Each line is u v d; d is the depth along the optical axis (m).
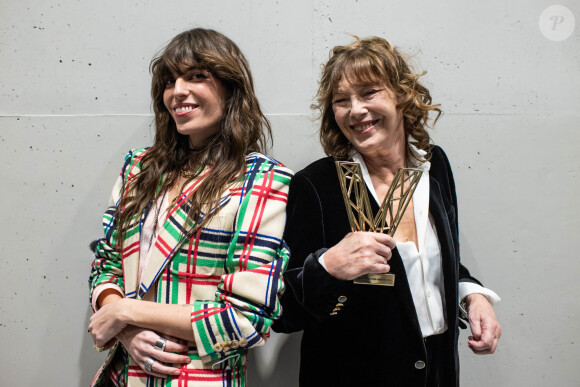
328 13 1.60
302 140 1.62
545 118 1.62
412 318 1.11
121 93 1.64
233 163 1.22
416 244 1.21
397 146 1.26
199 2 1.61
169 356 1.08
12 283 1.66
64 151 1.65
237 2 1.61
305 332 1.28
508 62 1.61
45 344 1.66
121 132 1.64
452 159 1.62
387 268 1.03
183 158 1.32
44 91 1.64
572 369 1.65
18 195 1.66
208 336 1.06
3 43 1.64
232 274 1.10
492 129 1.62
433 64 1.61
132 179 1.30
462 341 1.65
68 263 1.66
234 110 1.26
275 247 1.16
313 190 1.20
